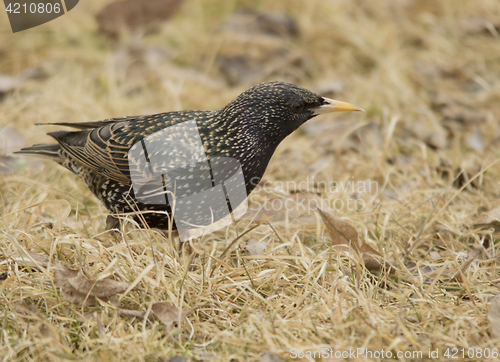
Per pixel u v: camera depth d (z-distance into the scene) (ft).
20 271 19.88
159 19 46.83
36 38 45.21
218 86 40.81
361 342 17.39
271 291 20.21
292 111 22.65
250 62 42.91
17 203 25.31
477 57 42.47
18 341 17.03
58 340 16.81
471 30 45.24
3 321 17.43
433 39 44.55
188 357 16.97
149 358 16.74
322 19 47.09
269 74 41.91
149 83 41.06
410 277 21.18
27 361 16.74
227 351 17.12
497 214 24.90
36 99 36.11
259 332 17.65
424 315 18.88
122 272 20.04
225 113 22.26
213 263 21.91
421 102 37.70
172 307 18.22
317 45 44.11
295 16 47.80
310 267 20.85
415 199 27.58
